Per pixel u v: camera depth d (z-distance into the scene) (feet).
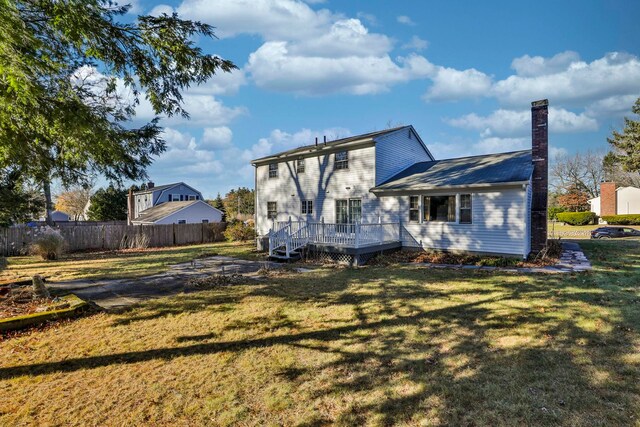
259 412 10.21
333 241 41.39
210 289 26.45
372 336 16.12
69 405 10.73
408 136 56.24
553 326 16.62
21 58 11.36
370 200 49.32
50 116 14.14
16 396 11.28
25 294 23.71
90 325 18.28
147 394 11.32
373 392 11.19
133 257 50.01
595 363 12.65
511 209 36.86
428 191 42.83
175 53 17.78
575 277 27.81
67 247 58.80
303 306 21.39
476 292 23.88
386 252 42.73
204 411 10.33
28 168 17.66
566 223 120.06
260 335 16.56
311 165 57.88
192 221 107.34
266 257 46.09
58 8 13.10
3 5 10.43
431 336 15.90
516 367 12.59
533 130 40.91
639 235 70.59
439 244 42.32
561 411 9.84
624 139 113.39
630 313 18.07
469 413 9.91
